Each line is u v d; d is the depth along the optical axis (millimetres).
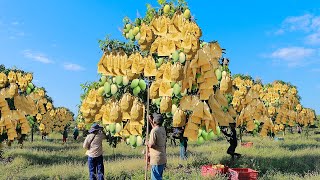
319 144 22344
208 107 4734
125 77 5422
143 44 5398
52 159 16969
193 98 4863
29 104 9273
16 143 25500
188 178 9945
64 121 33781
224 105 4988
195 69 4688
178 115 4855
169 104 5113
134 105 5344
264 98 19234
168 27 5109
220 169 10133
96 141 9242
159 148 6816
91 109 5957
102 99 5961
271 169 11727
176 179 9617
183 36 4875
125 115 5426
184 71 4770
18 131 13641
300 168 12703
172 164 12531
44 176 11367
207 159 13727
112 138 9820
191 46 4719
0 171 12406
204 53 4734
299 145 21078
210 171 10117
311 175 10617
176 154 17719
